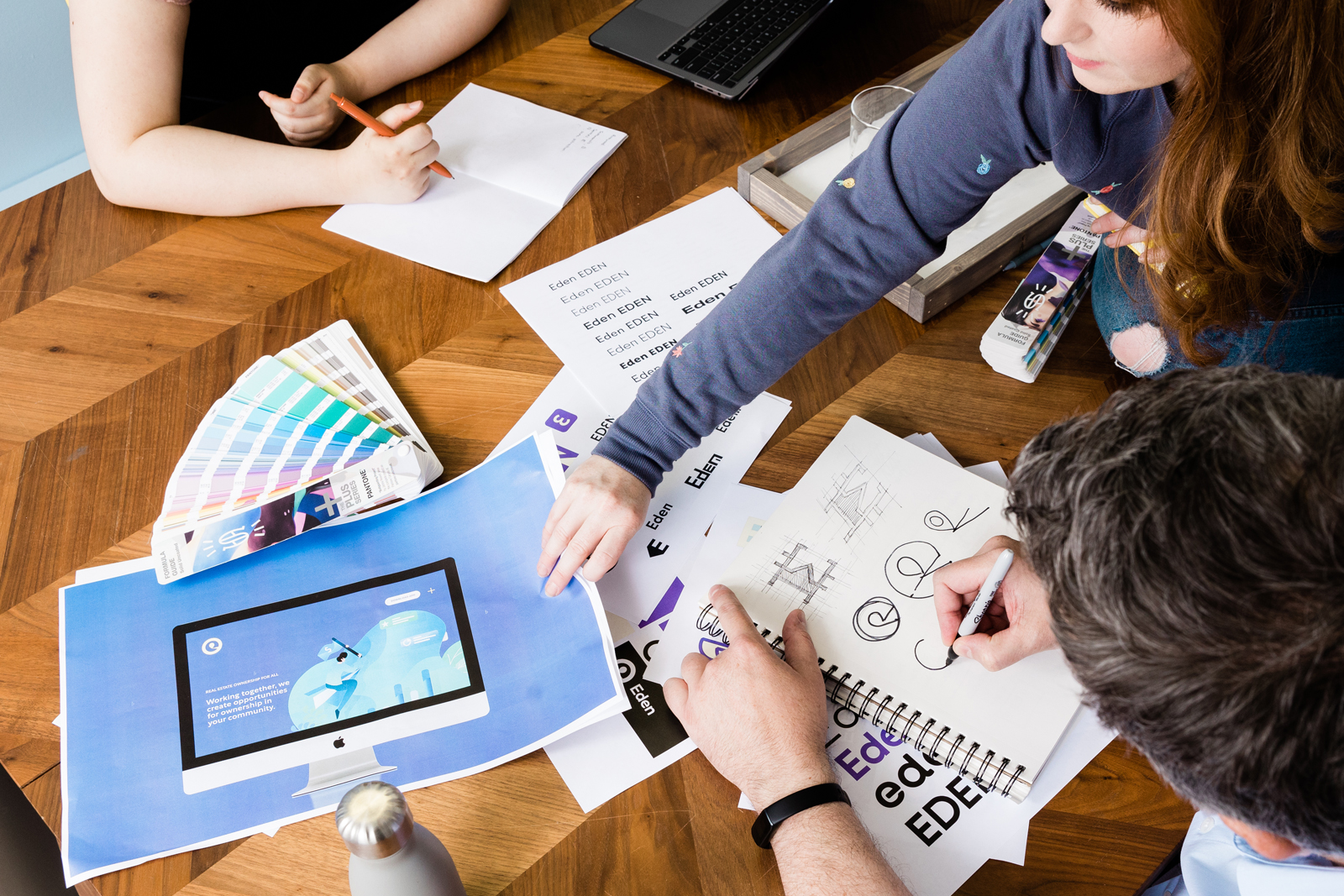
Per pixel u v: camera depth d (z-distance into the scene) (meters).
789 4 1.25
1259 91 0.65
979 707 0.73
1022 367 0.92
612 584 0.82
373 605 0.80
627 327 1.00
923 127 0.82
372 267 1.05
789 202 1.05
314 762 0.72
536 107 1.20
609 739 0.74
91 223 1.11
